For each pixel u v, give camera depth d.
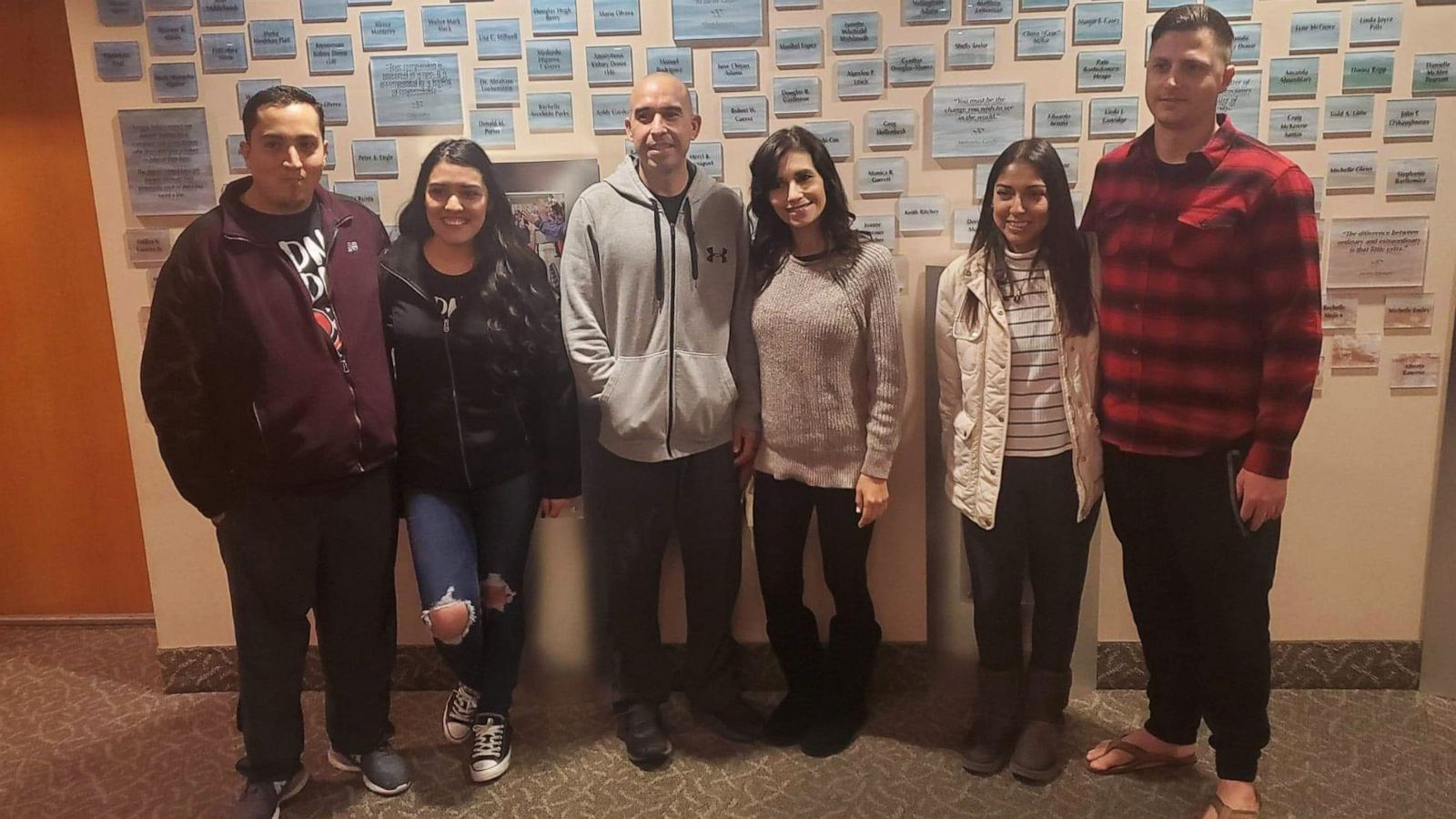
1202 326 1.73
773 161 1.91
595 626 2.35
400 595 2.43
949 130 2.14
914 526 2.33
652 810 1.97
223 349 1.74
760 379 2.07
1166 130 1.72
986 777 2.04
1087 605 2.33
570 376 2.02
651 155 1.89
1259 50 2.08
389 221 2.24
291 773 2.00
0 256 2.67
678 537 2.16
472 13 2.15
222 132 2.21
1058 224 1.87
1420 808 1.89
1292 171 1.65
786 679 2.26
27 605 2.89
